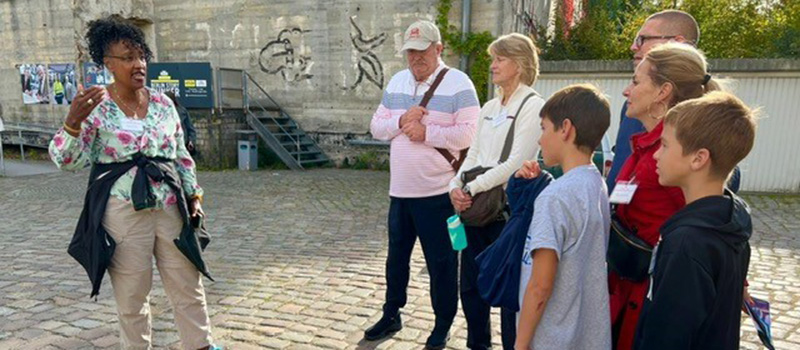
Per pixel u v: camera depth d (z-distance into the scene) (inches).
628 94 73.4
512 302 75.4
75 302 156.3
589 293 67.7
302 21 486.3
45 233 240.8
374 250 211.8
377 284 171.0
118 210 98.0
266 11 497.7
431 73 117.6
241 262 195.2
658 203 68.4
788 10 407.8
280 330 136.2
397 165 119.4
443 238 119.0
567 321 66.8
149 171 99.2
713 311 55.2
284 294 161.9
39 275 180.9
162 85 475.2
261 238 230.8
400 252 126.2
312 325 139.3
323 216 275.9
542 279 65.4
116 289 101.7
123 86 98.1
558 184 67.4
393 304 130.4
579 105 67.6
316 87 492.4
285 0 488.7
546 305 67.5
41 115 581.3
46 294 162.7
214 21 517.7
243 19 506.9
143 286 102.8
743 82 339.0
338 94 485.7
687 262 54.1
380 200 320.8
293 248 214.7
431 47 115.3
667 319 55.3
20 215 280.4
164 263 105.4
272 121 495.8
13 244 221.8
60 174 439.2
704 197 57.1
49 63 562.6
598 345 68.6
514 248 75.2
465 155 117.7
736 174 69.7
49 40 557.3
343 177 419.2
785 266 191.6
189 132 256.2
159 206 100.4
